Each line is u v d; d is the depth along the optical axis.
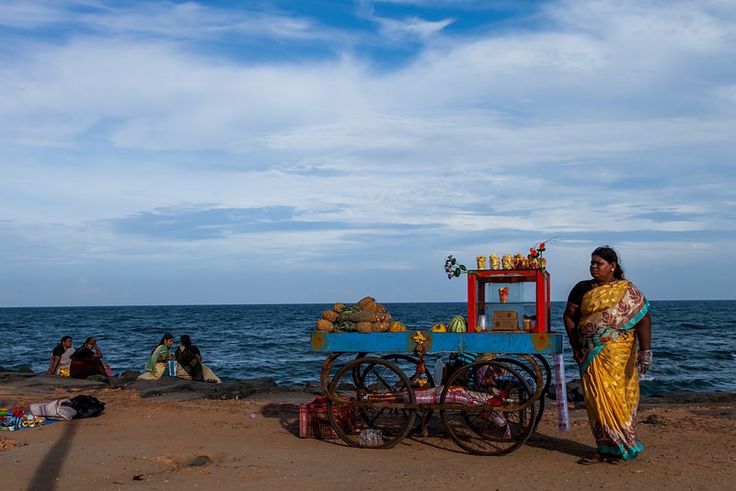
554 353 7.57
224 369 29.92
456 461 7.42
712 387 23.31
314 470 7.05
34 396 12.75
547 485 6.49
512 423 8.51
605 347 7.18
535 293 7.82
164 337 16.19
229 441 8.52
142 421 9.88
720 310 123.50
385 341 8.13
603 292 7.20
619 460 7.29
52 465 7.16
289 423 9.74
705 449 7.92
